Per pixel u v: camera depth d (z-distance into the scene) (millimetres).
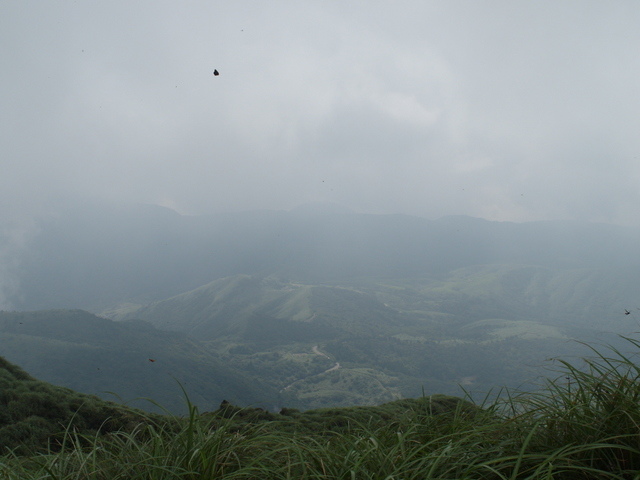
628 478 2717
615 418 2939
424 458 2861
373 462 3158
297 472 3174
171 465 3199
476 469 2904
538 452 2980
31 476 3357
